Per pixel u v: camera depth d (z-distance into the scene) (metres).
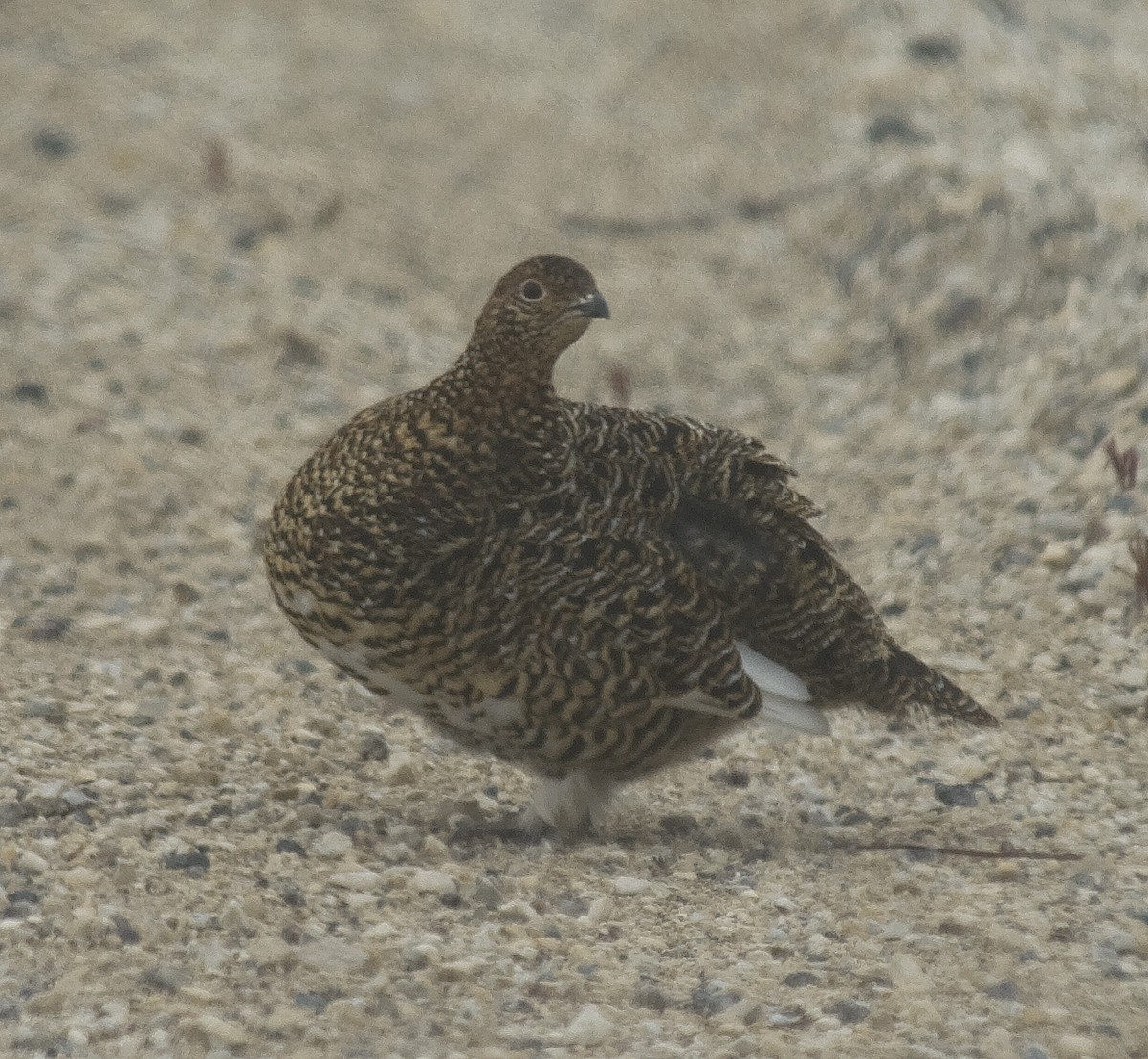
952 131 25.23
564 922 11.10
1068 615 16.28
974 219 22.78
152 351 20.88
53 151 25.52
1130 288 20.77
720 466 12.73
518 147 26.69
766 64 28.55
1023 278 21.69
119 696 14.31
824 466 19.72
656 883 11.80
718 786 13.97
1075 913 11.47
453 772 13.83
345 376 21.11
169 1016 9.45
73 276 22.17
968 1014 10.10
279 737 13.95
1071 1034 9.85
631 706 11.93
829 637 12.95
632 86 28.36
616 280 23.58
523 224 24.80
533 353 11.55
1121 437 18.42
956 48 27.47
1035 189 22.95
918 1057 9.49
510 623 11.62
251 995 9.80
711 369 21.84
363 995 9.87
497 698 11.81
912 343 21.50
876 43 28.00
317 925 10.73
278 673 15.20
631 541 11.92
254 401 20.30
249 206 24.52
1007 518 17.81
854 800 13.77
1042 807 13.43
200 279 22.69
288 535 11.95
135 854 11.34
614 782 12.61
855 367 21.61
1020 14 29.27
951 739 14.52
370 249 23.98
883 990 10.35
